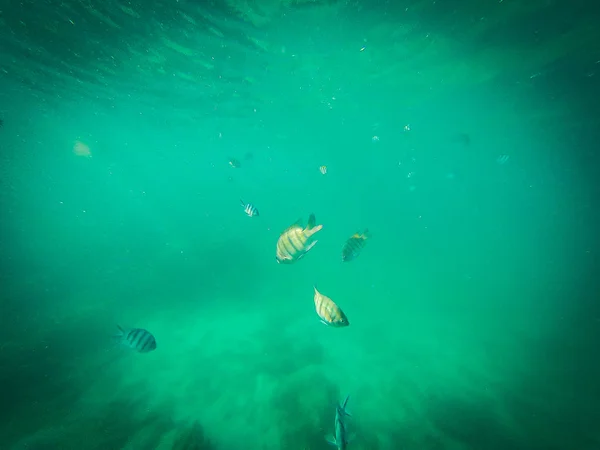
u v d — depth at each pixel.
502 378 9.77
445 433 7.29
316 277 21.00
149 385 9.06
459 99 22.31
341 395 8.72
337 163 94.25
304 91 21.22
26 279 17.84
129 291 16.86
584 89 16.33
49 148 52.66
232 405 8.24
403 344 12.19
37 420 7.32
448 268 25.45
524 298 17.86
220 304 15.79
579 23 10.88
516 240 41.97
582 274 21.38
